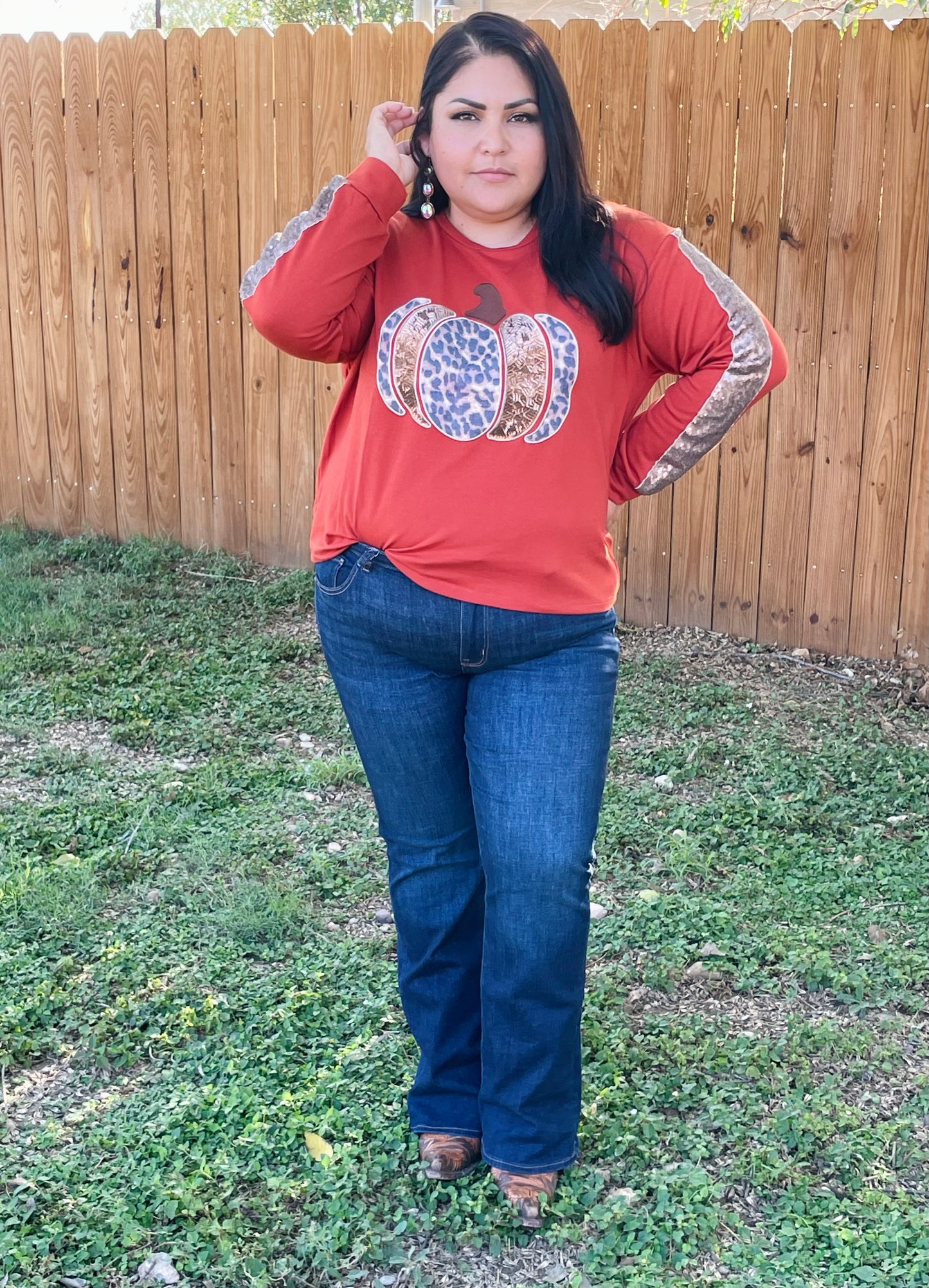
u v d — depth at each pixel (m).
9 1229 2.44
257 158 6.69
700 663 5.91
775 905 3.74
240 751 4.89
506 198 2.20
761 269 5.78
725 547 6.12
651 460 2.45
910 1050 3.09
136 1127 2.73
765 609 6.12
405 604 2.32
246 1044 3.05
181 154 6.82
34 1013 3.14
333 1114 2.76
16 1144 2.71
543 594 2.31
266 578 6.99
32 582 6.69
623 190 5.93
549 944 2.35
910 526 5.76
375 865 4.01
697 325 2.30
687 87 5.74
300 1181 2.59
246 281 2.34
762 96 5.63
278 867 3.98
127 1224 2.43
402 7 16.20
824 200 5.62
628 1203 2.54
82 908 3.62
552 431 2.26
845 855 4.09
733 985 3.36
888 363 5.66
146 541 7.29
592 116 5.89
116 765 4.75
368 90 6.41
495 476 2.26
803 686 5.67
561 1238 2.46
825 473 5.87
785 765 4.75
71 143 7.03
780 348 2.34
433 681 2.42
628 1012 3.25
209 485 7.21
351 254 2.22
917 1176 2.65
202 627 6.28
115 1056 3.01
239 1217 2.48
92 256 7.14
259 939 3.58
